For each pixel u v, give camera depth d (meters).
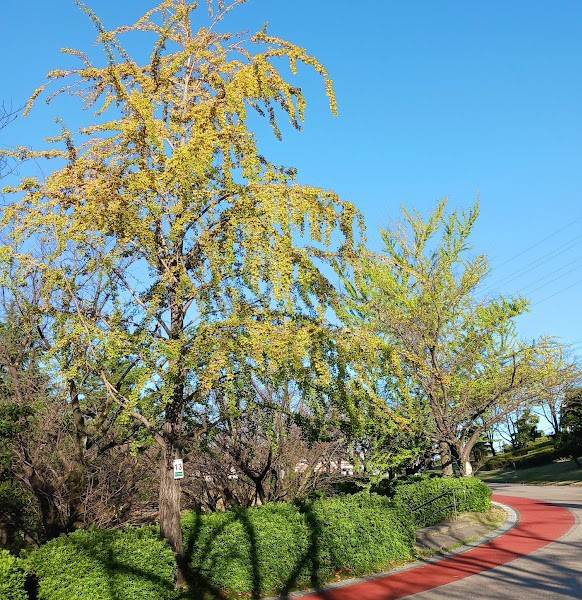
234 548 10.08
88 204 8.84
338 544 11.32
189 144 9.19
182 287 9.15
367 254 10.92
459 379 19.27
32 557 8.05
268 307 10.00
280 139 10.46
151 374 8.88
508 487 36.81
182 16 10.24
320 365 9.00
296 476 17.39
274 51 9.88
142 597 8.36
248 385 10.30
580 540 13.43
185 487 16.52
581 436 39.31
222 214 9.69
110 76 9.37
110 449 14.74
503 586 9.31
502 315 18.75
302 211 9.27
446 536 14.96
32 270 9.71
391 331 18.38
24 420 12.09
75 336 9.20
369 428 16.64
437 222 19.98
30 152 9.67
